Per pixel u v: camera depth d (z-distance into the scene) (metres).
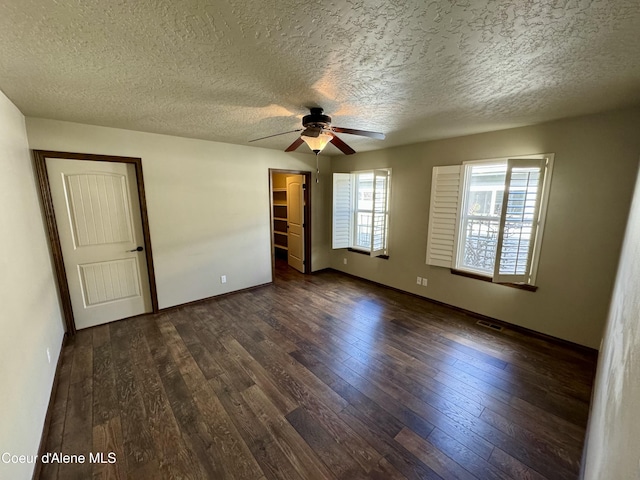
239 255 4.30
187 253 3.77
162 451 1.68
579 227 2.63
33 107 2.33
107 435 1.79
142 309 3.52
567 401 2.06
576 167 2.60
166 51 1.45
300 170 4.90
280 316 3.50
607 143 2.43
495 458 1.63
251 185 4.29
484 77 1.75
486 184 3.31
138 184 3.30
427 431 1.81
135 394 2.14
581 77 1.74
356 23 1.21
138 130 3.19
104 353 2.69
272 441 1.74
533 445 1.70
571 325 2.75
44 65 1.59
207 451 1.68
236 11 1.13
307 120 2.34
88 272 3.12
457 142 3.44
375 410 1.98
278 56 1.51
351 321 3.36
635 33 1.25
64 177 2.88
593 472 1.05
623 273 1.63
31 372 1.74
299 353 2.69
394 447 1.70
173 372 2.40
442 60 1.55
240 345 2.83
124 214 3.28
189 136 3.51
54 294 2.78
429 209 3.81
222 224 4.05
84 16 1.15
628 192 2.36
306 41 1.36
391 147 4.19
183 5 1.09
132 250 3.37
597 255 2.55
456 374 2.37
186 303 3.84
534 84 1.85
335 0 1.07
